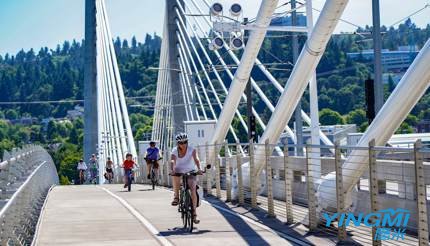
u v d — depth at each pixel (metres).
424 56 13.96
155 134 83.31
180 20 65.69
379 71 27.52
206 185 30.56
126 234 17.31
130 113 190.25
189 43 63.84
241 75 27.75
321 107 111.00
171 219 20.50
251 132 38.69
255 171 24.14
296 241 15.65
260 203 24.08
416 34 142.00
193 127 45.41
